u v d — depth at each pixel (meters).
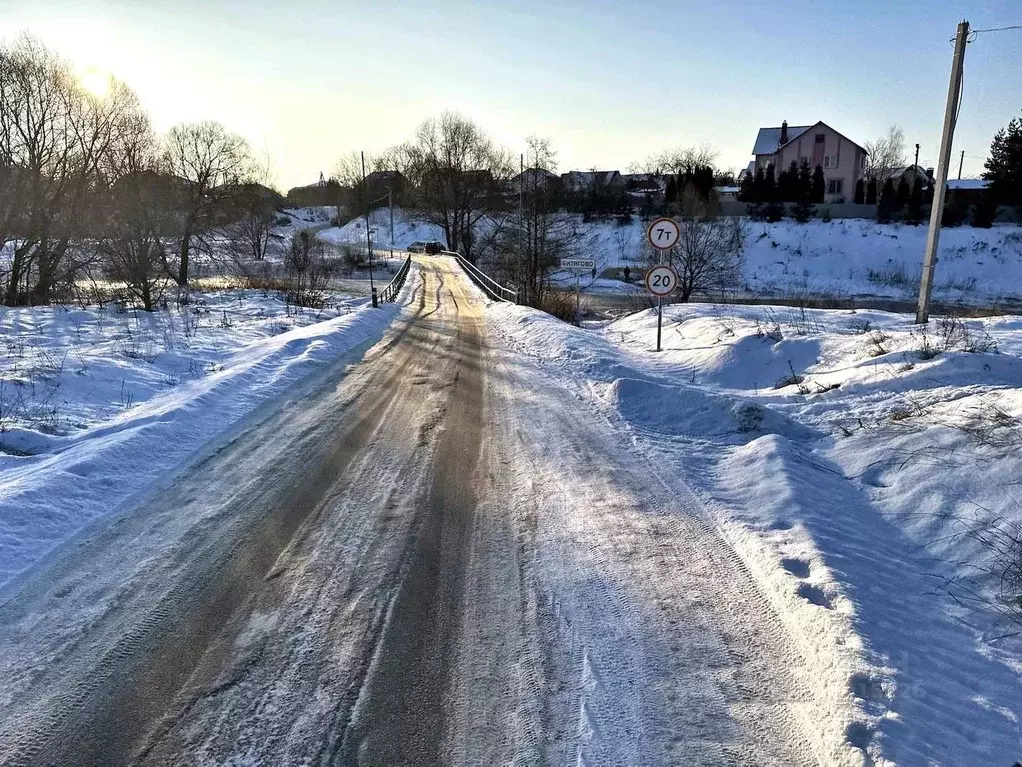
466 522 5.38
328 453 7.18
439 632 3.85
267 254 66.94
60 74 24.28
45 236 24.44
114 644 3.69
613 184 83.94
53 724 3.07
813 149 69.44
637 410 8.84
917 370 8.05
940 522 5.02
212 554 4.79
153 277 31.78
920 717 3.09
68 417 8.48
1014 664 3.60
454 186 73.56
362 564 4.66
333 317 22.34
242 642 3.73
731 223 53.19
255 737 3.01
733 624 3.91
